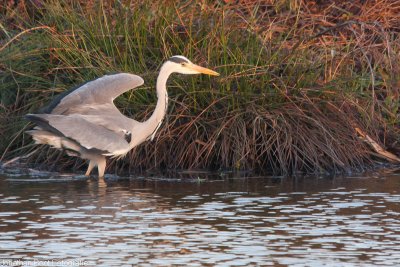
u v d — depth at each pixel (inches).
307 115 577.3
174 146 569.9
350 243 371.6
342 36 645.9
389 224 405.7
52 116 506.9
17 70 614.9
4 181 522.9
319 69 597.0
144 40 597.6
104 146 519.5
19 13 674.8
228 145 564.7
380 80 638.5
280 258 348.2
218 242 372.5
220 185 509.7
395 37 687.7
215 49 589.9
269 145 561.9
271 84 584.1
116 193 482.0
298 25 671.1
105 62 587.2
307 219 415.8
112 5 625.6
